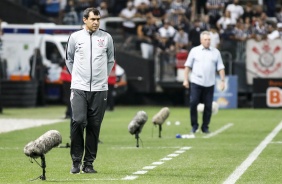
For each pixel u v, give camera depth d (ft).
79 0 256.11
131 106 236.43
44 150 84.99
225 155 110.83
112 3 255.09
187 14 242.78
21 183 85.87
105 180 87.61
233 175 90.99
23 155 112.27
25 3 270.05
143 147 122.01
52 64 237.25
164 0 246.68
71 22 256.11
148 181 86.74
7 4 260.83
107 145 125.18
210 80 144.15
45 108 226.38
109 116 191.52
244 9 240.73
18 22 260.83
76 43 92.63
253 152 114.42
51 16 267.18
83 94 92.17
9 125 166.61
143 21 244.42
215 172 93.66
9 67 238.68
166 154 112.57
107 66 93.66
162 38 239.09
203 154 112.27
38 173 93.86
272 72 230.68
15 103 230.27
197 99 144.36
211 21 239.30
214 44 226.17
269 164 100.63
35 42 238.89
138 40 239.91
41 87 234.99
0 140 134.21
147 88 237.45
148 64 236.84
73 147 93.04
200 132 148.15
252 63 231.30
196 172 93.76
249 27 236.63
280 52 229.86
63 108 225.76
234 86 225.35
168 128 157.28
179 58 234.58
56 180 87.71
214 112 150.10
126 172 94.17
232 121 176.96
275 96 223.92
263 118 186.50
